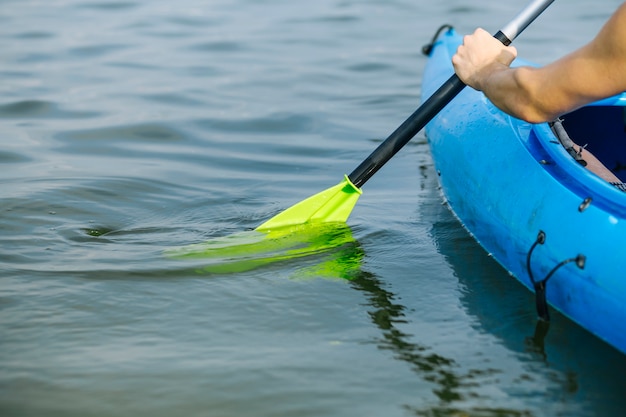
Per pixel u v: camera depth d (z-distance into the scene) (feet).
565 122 12.35
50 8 30.58
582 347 9.11
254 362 8.92
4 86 20.95
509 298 10.36
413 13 29.91
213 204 13.91
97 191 14.26
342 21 28.86
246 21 28.84
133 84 21.33
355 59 23.99
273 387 8.44
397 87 21.33
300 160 16.25
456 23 28.09
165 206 13.78
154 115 18.85
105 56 24.07
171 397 8.27
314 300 10.41
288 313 10.06
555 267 9.45
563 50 24.25
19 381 8.54
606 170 11.00
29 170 15.25
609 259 8.81
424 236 12.45
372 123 18.56
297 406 8.11
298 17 29.50
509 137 11.73
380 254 11.83
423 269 11.30
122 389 8.41
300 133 17.89
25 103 19.58
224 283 10.89
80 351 9.14
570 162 10.05
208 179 15.08
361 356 9.04
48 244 12.12
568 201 9.71
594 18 28.53
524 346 9.18
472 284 10.79
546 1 10.78
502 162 11.41
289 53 24.67
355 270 11.31
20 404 8.15
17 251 11.80
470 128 12.91
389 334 9.53
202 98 20.24
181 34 26.84
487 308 10.12
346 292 10.64
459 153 12.75
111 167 15.56
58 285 10.73
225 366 8.84
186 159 16.19
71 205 13.61
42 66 22.95
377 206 13.79
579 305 9.27
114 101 19.86
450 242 12.19
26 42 25.57
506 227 10.73
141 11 30.17
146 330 9.62
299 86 21.38
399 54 24.49
